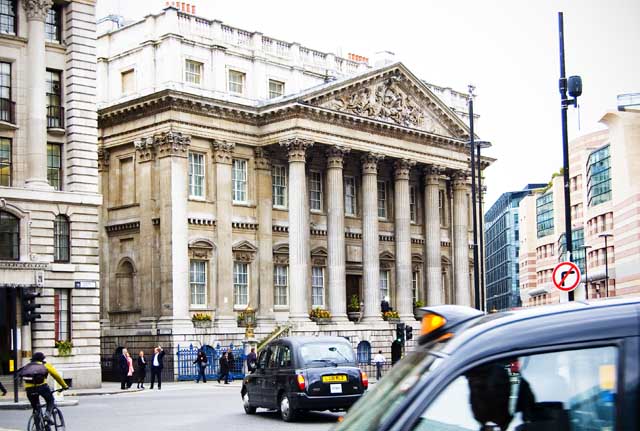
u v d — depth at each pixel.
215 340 62.22
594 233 151.75
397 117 73.94
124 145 65.00
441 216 83.75
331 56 73.94
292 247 65.75
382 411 5.73
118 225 64.81
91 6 51.94
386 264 77.62
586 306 5.61
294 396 28.00
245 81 67.50
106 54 66.31
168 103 61.53
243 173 67.19
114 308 64.75
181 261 61.19
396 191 74.81
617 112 136.62
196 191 63.91
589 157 153.25
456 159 80.25
